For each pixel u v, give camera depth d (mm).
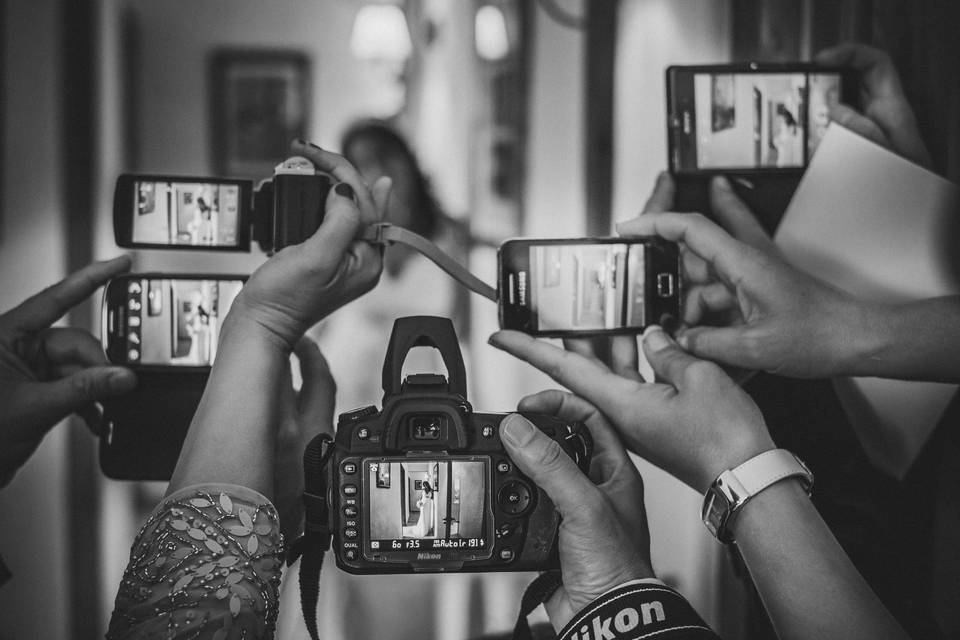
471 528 636
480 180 2324
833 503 861
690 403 643
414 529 634
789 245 822
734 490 580
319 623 1851
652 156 2221
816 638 517
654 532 1963
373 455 633
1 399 754
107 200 2139
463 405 639
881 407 823
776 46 1378
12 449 770
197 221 813
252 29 2271
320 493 644
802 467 585
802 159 889
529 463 592
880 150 802
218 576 519
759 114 884
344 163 748
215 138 2273
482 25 2295
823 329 683
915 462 870
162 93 2246
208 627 500
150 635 498
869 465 858
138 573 529
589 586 599
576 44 2285
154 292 817
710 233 722
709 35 1939
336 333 2117
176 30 2240
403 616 1882
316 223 741
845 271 810
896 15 981
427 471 634
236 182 817
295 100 2291
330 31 2291
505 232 2322
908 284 795
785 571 544
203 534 534
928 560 866
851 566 544
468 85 2312
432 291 2180
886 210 801
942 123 911
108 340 809
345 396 2082
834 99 890
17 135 2049
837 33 1128
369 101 2309
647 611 552
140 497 2016
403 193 2229
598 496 601
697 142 878
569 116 2312
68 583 1973
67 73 2066
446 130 2312
